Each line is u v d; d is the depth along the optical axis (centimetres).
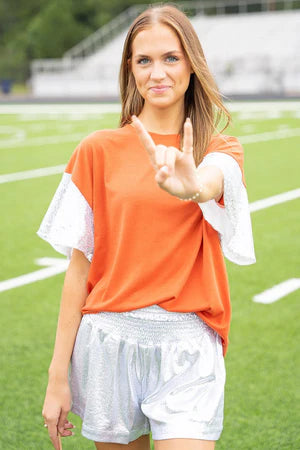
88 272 262
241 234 238
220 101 250
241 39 4422
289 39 4297
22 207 1048
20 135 2112
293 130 2108
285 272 701
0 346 531
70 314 260
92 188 253
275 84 4116
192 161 206
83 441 400
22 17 7256
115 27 4950
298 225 902
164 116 252
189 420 236
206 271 245
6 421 421
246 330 554
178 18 243
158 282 246
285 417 420
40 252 797
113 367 247
